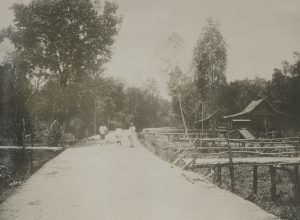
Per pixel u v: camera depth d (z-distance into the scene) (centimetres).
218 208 887
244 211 866
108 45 3588
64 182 1216
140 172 1423
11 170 1559
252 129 4503
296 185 1641
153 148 2548
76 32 3444
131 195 1022
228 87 5959
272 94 4744
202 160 1736
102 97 5856
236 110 5991
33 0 3309
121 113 7975
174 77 4134
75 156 2034
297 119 4566
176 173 1398
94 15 3441
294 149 2439
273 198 1609
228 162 1661
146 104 8700
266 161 1677
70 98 3588
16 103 2839
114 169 1505
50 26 3369
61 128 3438
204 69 3694
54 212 852
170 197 999
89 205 911
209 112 3953
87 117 4981
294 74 4556
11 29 3309
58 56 3500
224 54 3459
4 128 2675
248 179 2006
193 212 855
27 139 2902
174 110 4388
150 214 836
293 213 1220
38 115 3547
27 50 3350
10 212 852
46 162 1769
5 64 3108
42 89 3572
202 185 1165
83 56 3509
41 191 1074
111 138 4141
